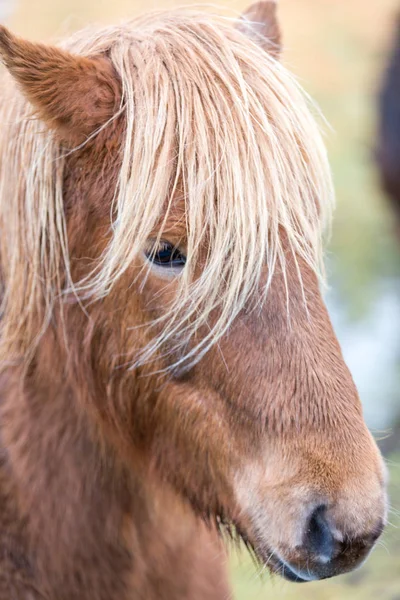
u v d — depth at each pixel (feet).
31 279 8.79
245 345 8.34
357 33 27.25
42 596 8.95
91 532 9.01
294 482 8.29
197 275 8.34
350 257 19.80
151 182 8.34
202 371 8.48
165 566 9.19
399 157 17.76
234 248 8.29
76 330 8.82
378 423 13.91
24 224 8.77
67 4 23.34
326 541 8.27
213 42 8.54
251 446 8.41
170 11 8.94
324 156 8.63
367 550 8.32
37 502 8.94
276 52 8.95
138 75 8.48
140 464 8.97
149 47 8.57
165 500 9.04
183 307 8.41
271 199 8.32
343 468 8.25
